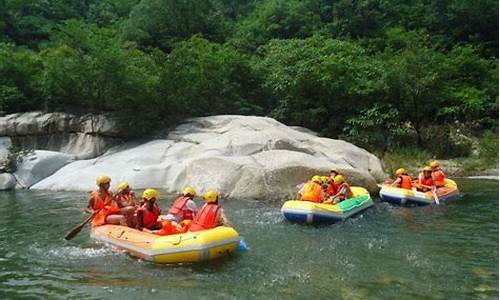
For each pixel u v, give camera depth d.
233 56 23.05
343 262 7.68
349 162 15.83
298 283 6.77
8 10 29.95
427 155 20.50
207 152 15.42
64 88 19.12
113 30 29.70
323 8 34.69
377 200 13.40
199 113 20.88
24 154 16.83
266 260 7.80
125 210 8.98
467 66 24.80
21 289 6.67
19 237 9.48
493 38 30.89
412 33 29.12
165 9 30.47
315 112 22.11
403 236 9.33
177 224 8.41
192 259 7.61
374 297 6.22
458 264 7.55
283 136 16.03
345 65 22.48
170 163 15.81
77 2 36.09
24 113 19.12
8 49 21.34
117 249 8.36
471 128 22.75
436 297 6.22
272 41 27.56
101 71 18.59
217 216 8.20
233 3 39.81
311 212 10.27
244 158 14.06
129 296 6.35
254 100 23.38
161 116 19.64
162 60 20.92
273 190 13.16
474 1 30.62
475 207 12.22
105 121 18.72
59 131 18.88
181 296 6.32
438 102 22.12
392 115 20.97
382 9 33.50
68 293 6.49
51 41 27.23
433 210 11.90
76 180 15.50
